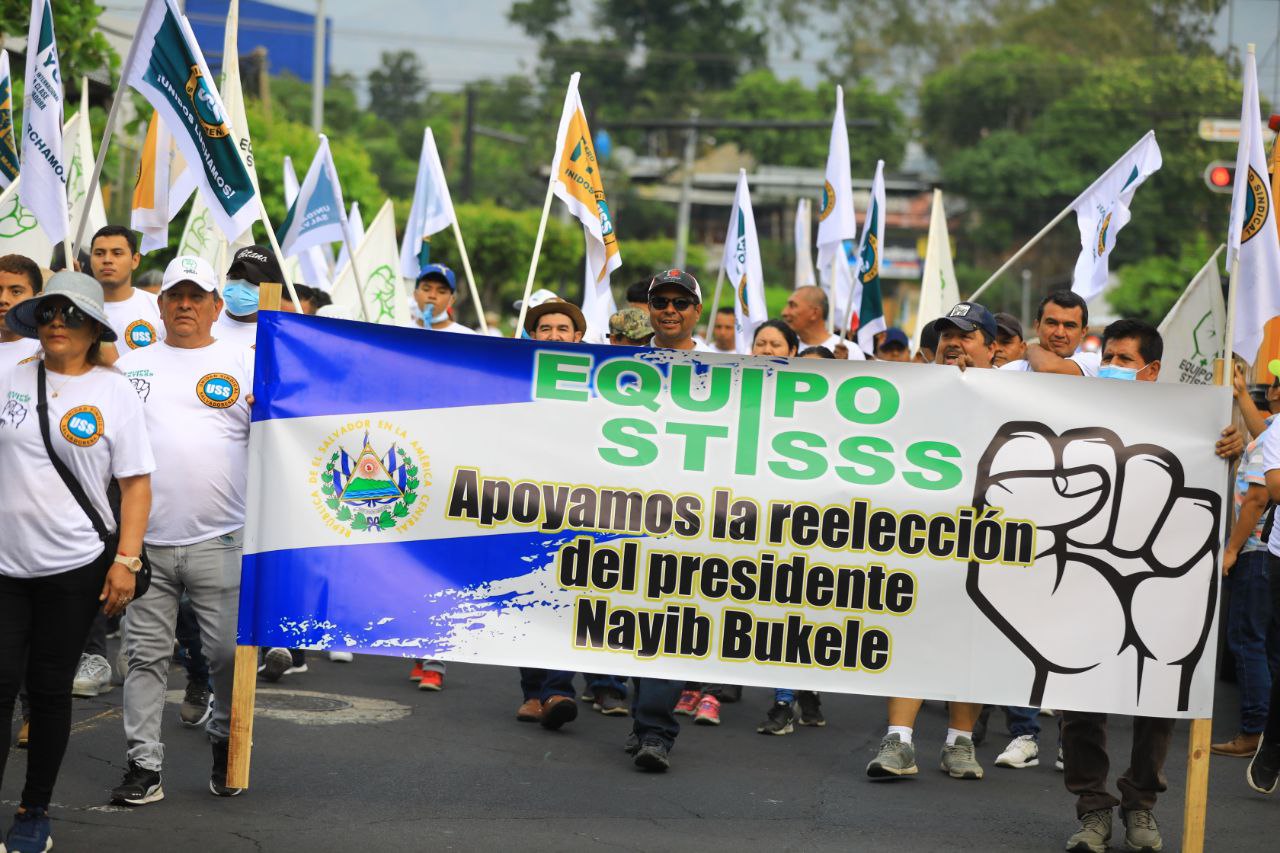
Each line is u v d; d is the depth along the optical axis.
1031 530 7.63
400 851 7.14
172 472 7.61
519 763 9.22
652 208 95.50
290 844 7.15
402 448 7.64
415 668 11.98
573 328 10.50
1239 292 8.44
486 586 7.64
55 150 9.69
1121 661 7.58
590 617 7.66
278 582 7.59
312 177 13.81
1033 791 9.10
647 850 7.39
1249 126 7.89
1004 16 107.75
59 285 6.73
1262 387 12.01
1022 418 7.64
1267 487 8.82
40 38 9.71
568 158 10.30
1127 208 12.27
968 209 96.00
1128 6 103.69
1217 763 10.23
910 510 7.64
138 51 8.64
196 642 9.52
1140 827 7.71
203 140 8.51
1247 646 10.47
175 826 7.33
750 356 7.66
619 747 9.89
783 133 101.19
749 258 15.11
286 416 7.61
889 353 14.13
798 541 7.66
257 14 68.75
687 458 7.67
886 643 7.63
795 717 11.26
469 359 7.67
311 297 13.64
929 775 9.45
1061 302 9.74
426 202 14.53
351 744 9.45
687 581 7.66
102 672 10.51
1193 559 7.59
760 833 7.81
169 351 7.82
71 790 7.92
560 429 7.68
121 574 6.86
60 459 6.73
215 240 14.57
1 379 6.81
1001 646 7.62
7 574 6.70
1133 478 7.60
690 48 111.38
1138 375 9.19
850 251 18.86
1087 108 93.62
